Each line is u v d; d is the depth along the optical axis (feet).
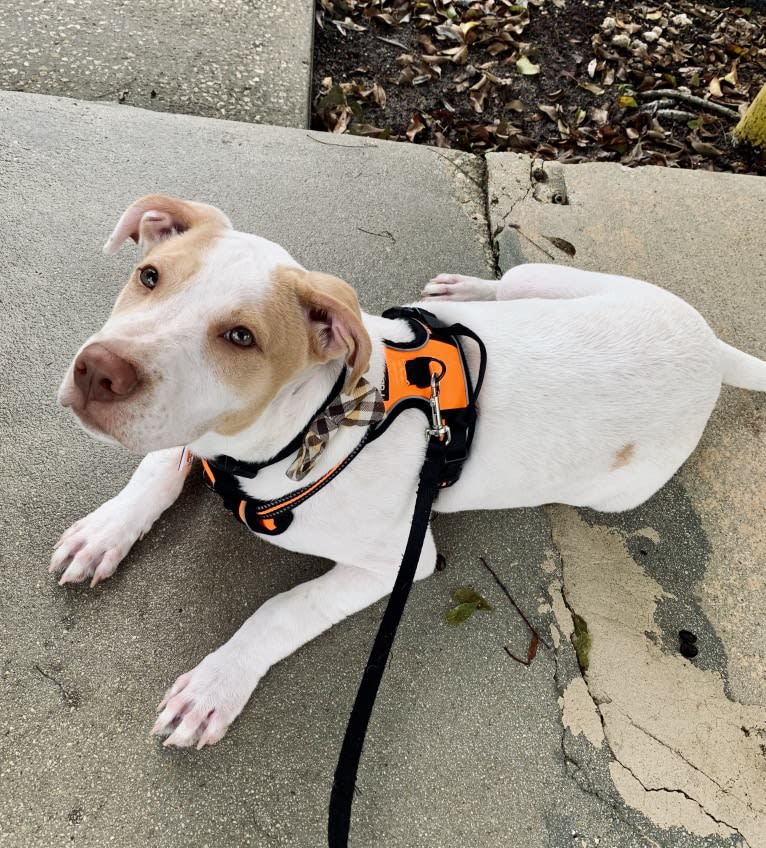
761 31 5.00
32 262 2.72
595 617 2.49
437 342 2.07
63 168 2.95
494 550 2.55
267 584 2.35
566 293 2.61
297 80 3.59
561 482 2.27
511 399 2.11
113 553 2.22
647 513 2.71
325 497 1.97
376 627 2.35
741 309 3.24
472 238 3.24
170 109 3.34
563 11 4.74
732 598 2.60
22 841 1.91
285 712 2.18
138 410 1.49
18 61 3.28
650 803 2.23
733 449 2.88
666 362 2.25
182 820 2.00
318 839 2.05
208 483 2.24
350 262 3.04
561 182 3.47
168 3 3.65
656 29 4.78
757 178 3.66
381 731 2.20
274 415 1.76
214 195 3.04
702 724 2.37
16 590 2.19
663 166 3.87
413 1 4.45
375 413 1.87
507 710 2.29
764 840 2.23
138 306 1.59
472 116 4.04
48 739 2.03
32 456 2.38
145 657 2.18
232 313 1.56
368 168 3.30
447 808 2.14
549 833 2.15
